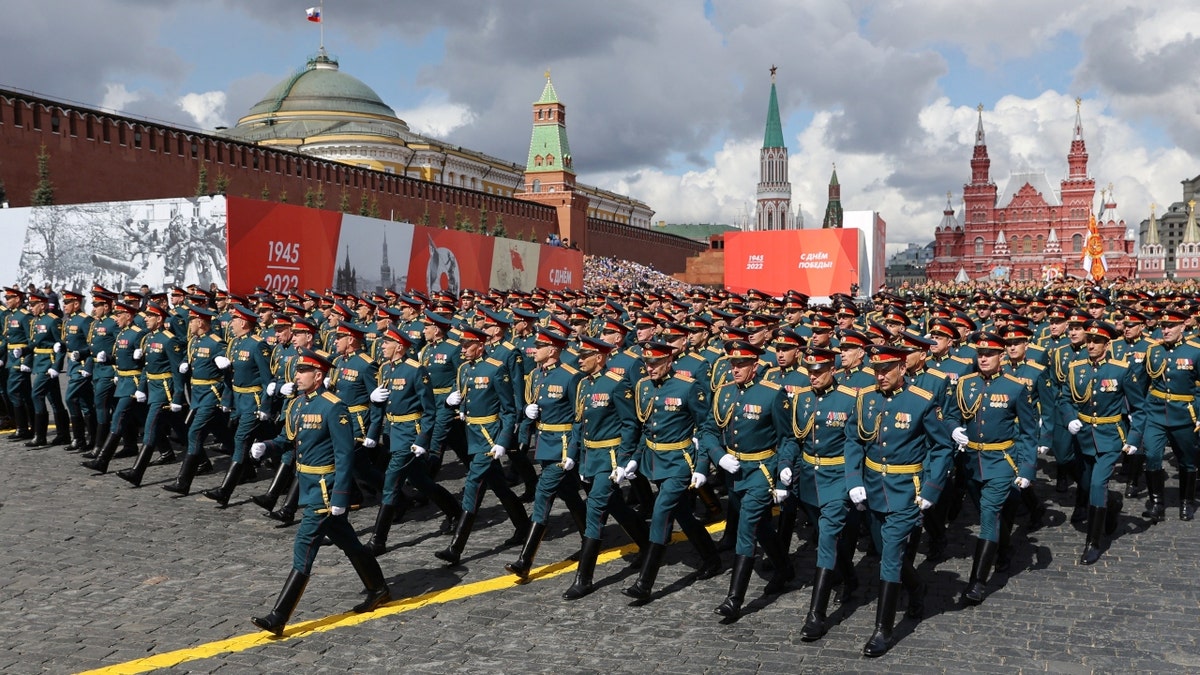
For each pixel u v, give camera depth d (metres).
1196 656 7.39
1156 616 8.29
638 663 7.43
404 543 11.05
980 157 155.62
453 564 10.18
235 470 12.60
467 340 10.55
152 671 7.35
